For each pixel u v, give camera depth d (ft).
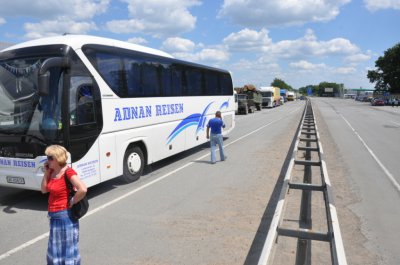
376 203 23.72
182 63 38.88
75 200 12.75
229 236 18.31
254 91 148.97
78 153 23.07
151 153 32.30
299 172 32.30
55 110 21.97
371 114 128.06
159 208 22.93
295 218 20.01
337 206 23.03
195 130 42.55
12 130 22.44
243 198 24.84
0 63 23.65
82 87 23.54
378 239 18.03
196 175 32.14
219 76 51.24
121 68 27.94
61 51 22.68
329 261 15.48
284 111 152.35
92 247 17.17
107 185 28.84
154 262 15.60
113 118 26.61
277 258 15.58
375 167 35.06
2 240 18.29
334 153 42.88
